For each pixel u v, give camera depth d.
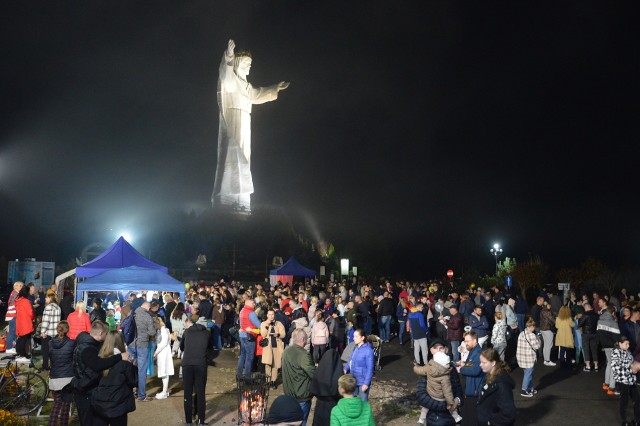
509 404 7.11
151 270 17.31
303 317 16.33
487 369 7.44
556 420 11.48
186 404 10.56
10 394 11.50
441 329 17.91
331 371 8.49
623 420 10.96
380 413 11.94
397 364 18.02
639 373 10.95
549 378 15.66
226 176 53.16
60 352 9.41
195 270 46.62
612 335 13.99
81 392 8.12
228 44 52.69
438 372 8.48
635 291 39.50
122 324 13.14
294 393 8.91
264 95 53.84
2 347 14.59
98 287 16.14
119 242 19.06
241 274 46.72
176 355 18.50
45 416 11.07
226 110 53.00
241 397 9.52
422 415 10.82
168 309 18.59
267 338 13.98
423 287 31.94
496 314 15.35
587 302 16.86
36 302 20.00
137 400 12.66
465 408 9.17
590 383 14.98
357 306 20.86
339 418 6.26
